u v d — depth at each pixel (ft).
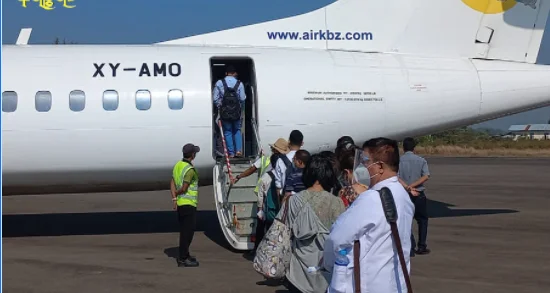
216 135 36.68
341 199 19.51
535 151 170.71
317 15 39.11
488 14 38.37
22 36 38.52
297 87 35.76
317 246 17.98
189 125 34.71
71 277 26.91
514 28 38.47
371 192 13.08
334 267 13.57
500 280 26.02
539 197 58.23
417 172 30.73
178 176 28.63
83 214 47.98
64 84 34.14
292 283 18.12
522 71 38.19
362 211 12.90
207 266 29.01
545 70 38.42
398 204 13.10
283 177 27.35
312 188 18.34
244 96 35.86
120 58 35.32
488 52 38.60
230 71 35.47
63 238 36.86
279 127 35.55
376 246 12.96
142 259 30.66
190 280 26.27
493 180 78.07
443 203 53.57
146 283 25.81
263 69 35.81
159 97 34.50
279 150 28.32
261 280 26.20
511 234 37.40
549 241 35.04
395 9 38.81
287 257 18.20
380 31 38.91
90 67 34.76
